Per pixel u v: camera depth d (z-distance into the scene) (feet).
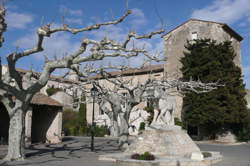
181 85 76.02
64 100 163.12
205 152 60.85
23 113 56.49
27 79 61.82
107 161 54.29
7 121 103.91
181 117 125.29
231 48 116.67
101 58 54.65
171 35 138.51
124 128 76.84
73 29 53.11
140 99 75.05
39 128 107.14
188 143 60.80
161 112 62.08
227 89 107.04
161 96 62.85
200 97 109.70
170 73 134.51
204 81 108.68
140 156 50.57
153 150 57.16
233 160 58.39
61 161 54.13
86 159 57.21
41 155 63.82
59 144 96.12
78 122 158.71
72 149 78.89
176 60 134.21
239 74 113.19
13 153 54.75
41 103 94.43
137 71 142.51
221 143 105.40
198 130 119.03
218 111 104.94
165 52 138.51
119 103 78.23
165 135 58.65
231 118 104.68
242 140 113.70
